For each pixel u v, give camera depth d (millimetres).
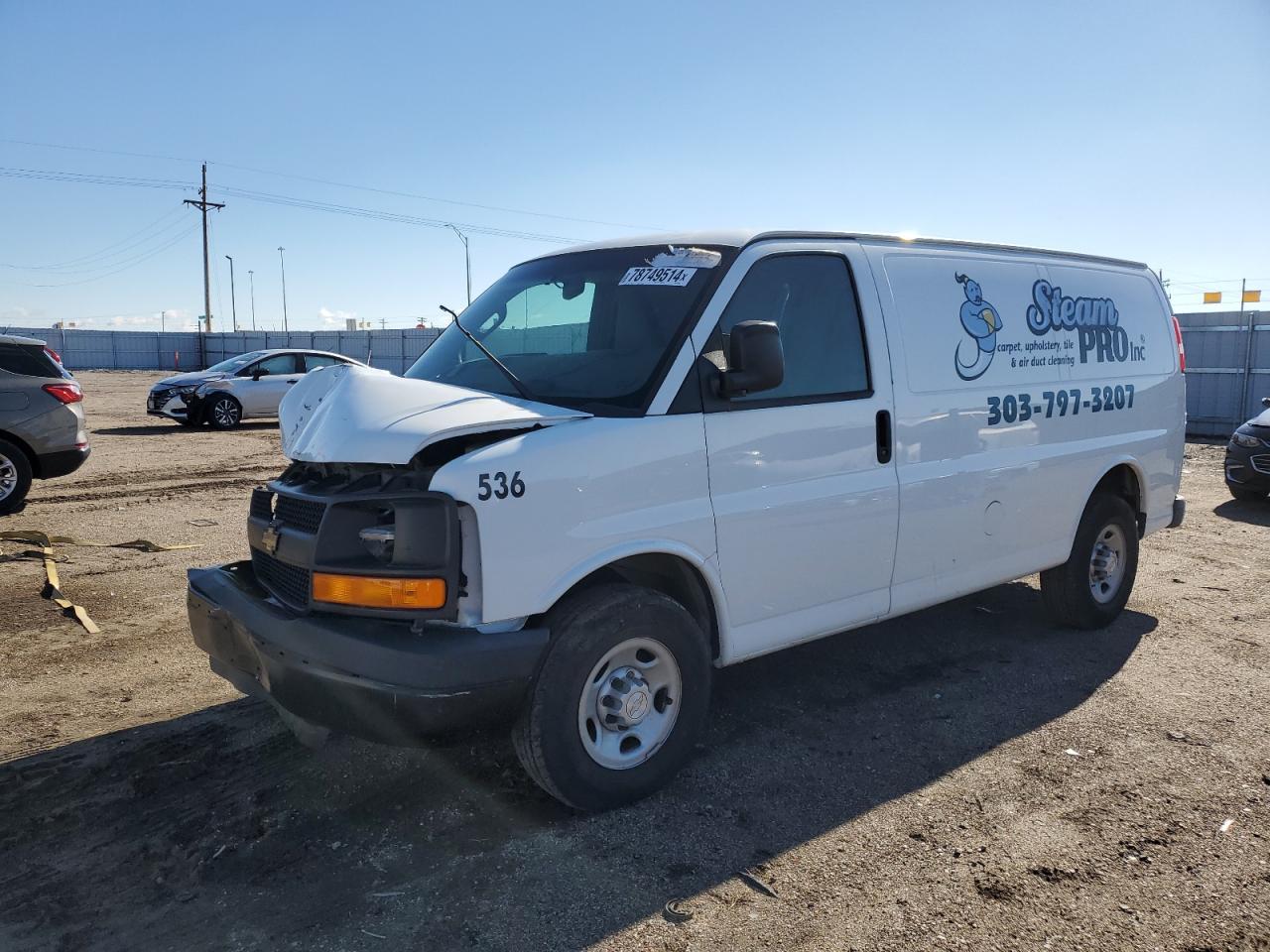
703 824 3414
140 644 5355
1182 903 2961
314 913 2881
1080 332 5414
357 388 3496
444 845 3262
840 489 4098
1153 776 3818
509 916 2869
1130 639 5621
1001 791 3684
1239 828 3418
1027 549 5094
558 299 4176
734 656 3844
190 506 9750
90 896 2969
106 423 19062
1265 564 7570
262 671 3400
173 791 3623
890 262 4473
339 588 3156
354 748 3967
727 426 3707
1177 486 6262
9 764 3838
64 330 51469
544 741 3262
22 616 5836
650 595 3475
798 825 3416
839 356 4160
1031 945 2752
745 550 3775
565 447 3291
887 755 4008
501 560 3135
